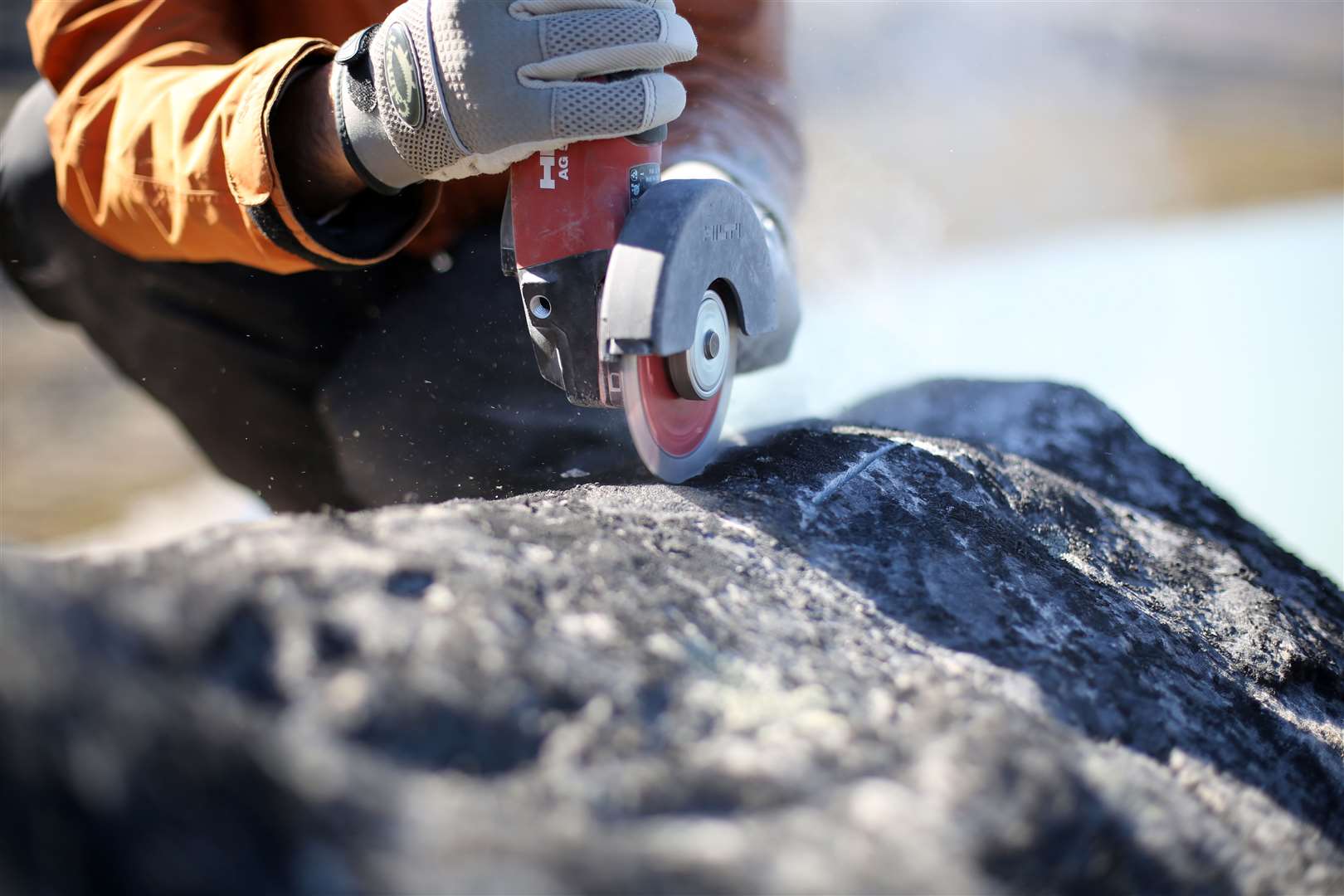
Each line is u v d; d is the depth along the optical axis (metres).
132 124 1.44
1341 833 0.90
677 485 1.13
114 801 0.47
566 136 1.01
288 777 0.53
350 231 1.36
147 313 1.88
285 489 2.05
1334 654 1.23
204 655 0.60
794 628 0.84
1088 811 0.67
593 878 0.53
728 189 1.09
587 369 1.06
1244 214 7.22
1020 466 1.40
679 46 1.06
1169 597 1.22
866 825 0.60
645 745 0.65
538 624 0.73
